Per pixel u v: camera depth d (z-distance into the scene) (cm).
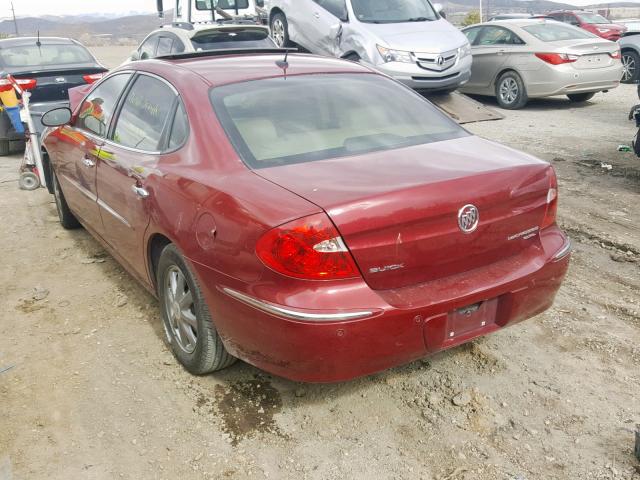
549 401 329
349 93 376
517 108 1210
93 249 549
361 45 1018
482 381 346
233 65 392
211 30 916
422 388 341
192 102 349
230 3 1295
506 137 927
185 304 344
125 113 421
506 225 307
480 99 1356
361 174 293
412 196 275
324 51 1108
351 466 287
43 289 463
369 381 347
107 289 468
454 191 286
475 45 1280
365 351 275
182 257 326
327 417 319
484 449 296
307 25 1131
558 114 1137
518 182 308
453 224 287
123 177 388
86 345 391
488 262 308
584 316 413
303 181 288
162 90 386
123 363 371
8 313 435
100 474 284
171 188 330
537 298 323
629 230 552
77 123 508
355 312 267
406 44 998
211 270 300
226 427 314
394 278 280
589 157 796
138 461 292
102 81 486
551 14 2072
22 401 337
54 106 894
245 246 278
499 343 383
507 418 316
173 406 330
